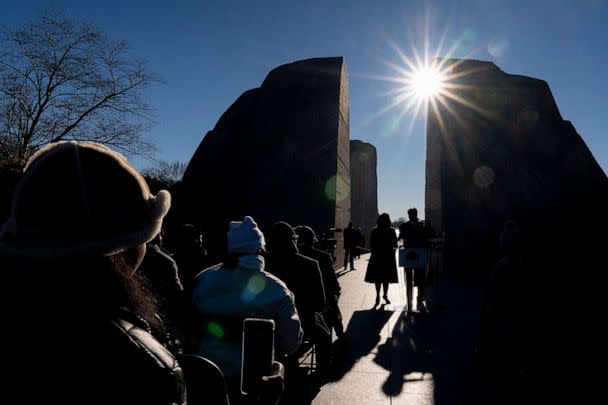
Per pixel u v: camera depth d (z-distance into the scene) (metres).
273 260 4.80
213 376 1.47
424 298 11.39
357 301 11.37
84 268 0.98
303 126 20.61
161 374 0.95
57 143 1.10
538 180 18.73
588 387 4.50
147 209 1.09
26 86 18.88
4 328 0.89
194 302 3.13
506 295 5.37
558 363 4.82
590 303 5.31
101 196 1.02
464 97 19.95
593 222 7.12
